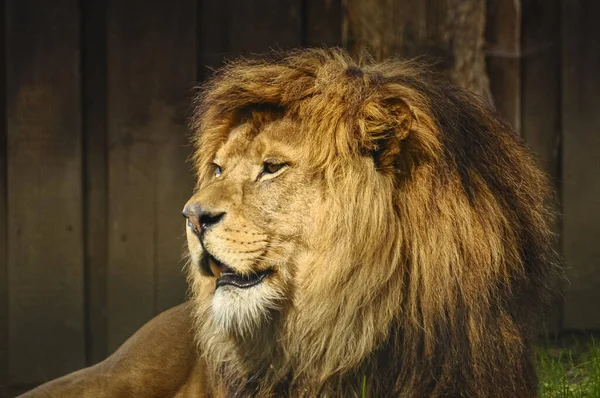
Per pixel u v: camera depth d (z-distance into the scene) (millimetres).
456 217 7039
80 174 12375
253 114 7371
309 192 7102
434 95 7367
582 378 9906
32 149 12312
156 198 12453
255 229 7051
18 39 12273
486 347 7066
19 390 12320
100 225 12547
